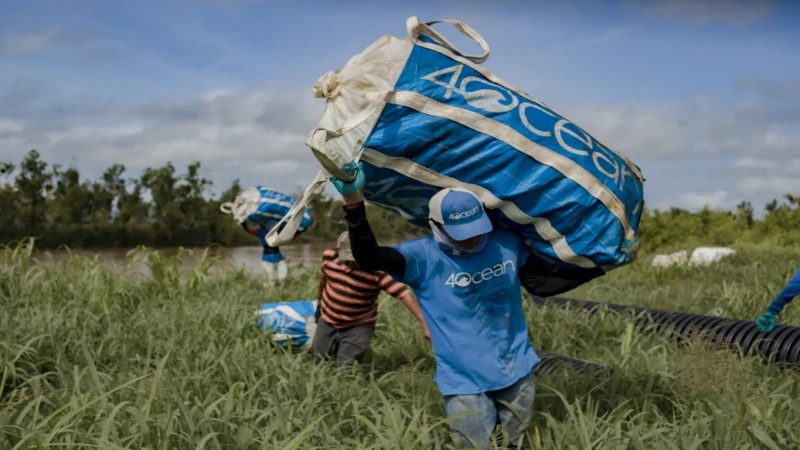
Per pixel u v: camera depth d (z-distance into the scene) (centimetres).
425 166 368
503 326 382
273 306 692
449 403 383
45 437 362
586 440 381
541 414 436
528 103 382
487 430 379
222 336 656
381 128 361
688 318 737
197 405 421
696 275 1402
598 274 408
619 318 754
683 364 514
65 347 595
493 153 365
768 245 2025
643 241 2358
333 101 367
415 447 382
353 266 582
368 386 527
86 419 420
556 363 602
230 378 520
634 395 494
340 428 431
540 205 374
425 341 651
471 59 392
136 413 385
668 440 380
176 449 384
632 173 411
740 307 856
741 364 537
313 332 661
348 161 342
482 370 375
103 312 733
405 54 368
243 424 398
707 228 2402
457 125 362
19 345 550
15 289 822
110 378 492
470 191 367
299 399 483
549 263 408
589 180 376
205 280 1025
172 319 695
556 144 375
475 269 374
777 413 404
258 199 1027
